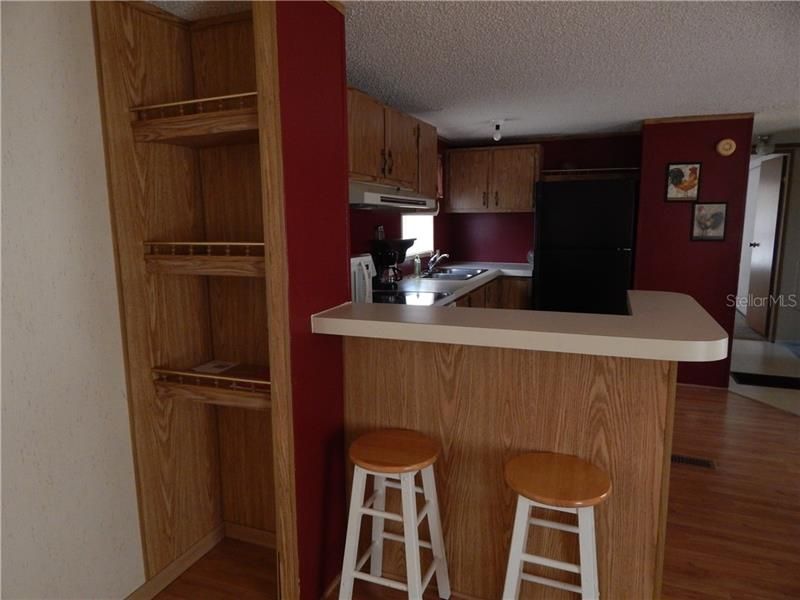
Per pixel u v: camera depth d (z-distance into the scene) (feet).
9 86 4.67
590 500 4.61
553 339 4.92
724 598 6.32
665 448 5.25
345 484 6.72
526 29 6.97
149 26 5.96
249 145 6.44
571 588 5.02
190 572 6.86
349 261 6.70
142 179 5.98
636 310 6.08
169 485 6.59
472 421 5.97
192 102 5.46
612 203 12.60
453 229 18.10
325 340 6.10
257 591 6.53
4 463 4.79
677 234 13.69
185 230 6.55
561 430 5.59
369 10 6.34
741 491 8.77
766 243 19.70
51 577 5.25
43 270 5.03
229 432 7.32
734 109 12.25
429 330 5.34
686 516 8.04
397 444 5.68
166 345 6.40
